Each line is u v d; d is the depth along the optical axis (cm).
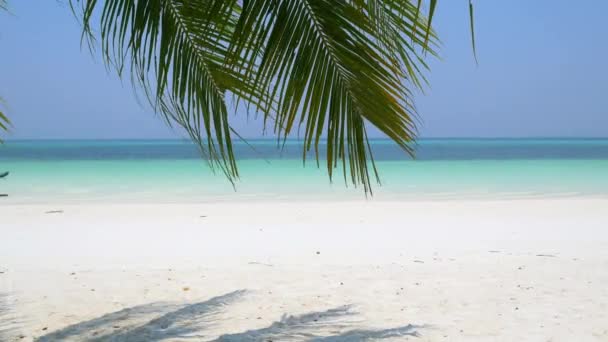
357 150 233
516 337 456
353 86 229
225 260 790
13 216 1320
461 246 891
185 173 2925
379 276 671
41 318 516
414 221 1205
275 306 550
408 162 4081
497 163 3875
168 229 1114
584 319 499
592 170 3047
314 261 772
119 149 8988
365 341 446
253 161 4216
